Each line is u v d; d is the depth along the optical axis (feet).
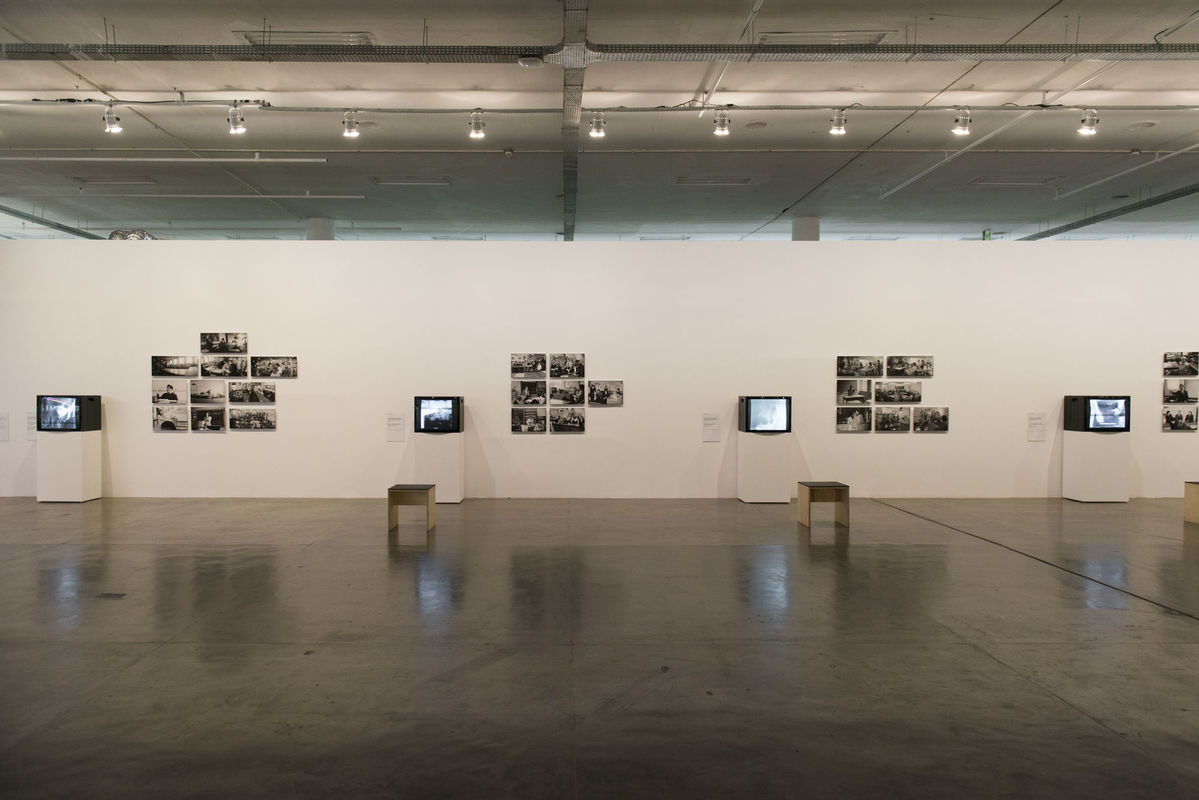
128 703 12.98
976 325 37.42
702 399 37.32
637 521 30.83
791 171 44.55
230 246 36.63
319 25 26.43
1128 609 18.65
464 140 38.83
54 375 36.58
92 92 32.35
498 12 25.49
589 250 37.06
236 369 36.65
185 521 30.42
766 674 14.40
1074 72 30.01
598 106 33.88
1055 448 37.55
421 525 29.86
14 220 59.72
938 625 17.40
